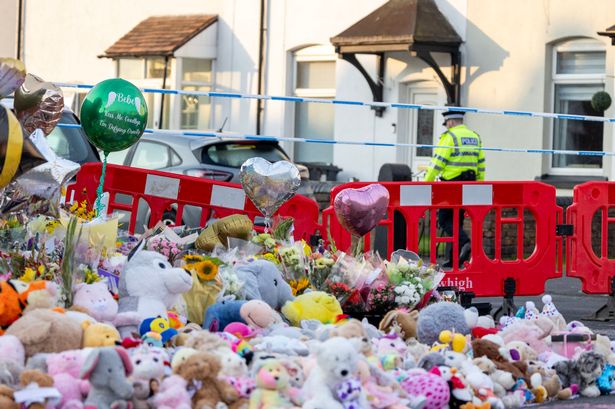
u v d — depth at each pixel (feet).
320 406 39.70
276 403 40.11
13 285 42.42
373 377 42.75
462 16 159.43
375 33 158.81
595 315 83.41
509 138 157.07
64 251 48.47
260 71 182.80
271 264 53.88
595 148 152.97
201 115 188.85
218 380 40.16
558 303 94.17
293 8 179.32
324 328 48.39
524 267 78.74
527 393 49.47
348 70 173.37
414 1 159.53
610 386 53.01
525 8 155.02
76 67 206.59
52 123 60.29
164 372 40.24
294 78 181.47
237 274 52.39
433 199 76.89
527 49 155.22
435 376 44.62
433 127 165.58
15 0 215.51
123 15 199.21
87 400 38.29
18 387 38.14
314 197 137.90
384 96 168.45
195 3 190.49
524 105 155.63
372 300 57.47
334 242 69.21
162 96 188.44
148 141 111.04
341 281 57.31
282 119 181.27
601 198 81.41
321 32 175.83
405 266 58.85
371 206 62.80
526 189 78.43
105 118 60.18
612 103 149.28
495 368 48.93
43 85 59.41
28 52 214.28
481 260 77.82
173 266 52.80
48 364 39.27
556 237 79.61
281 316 53.01
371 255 59.72
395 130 167.43
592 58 152.56
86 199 68.64
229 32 186.60
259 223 92.58
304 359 42.32
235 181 109.09
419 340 51.37
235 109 186.39
